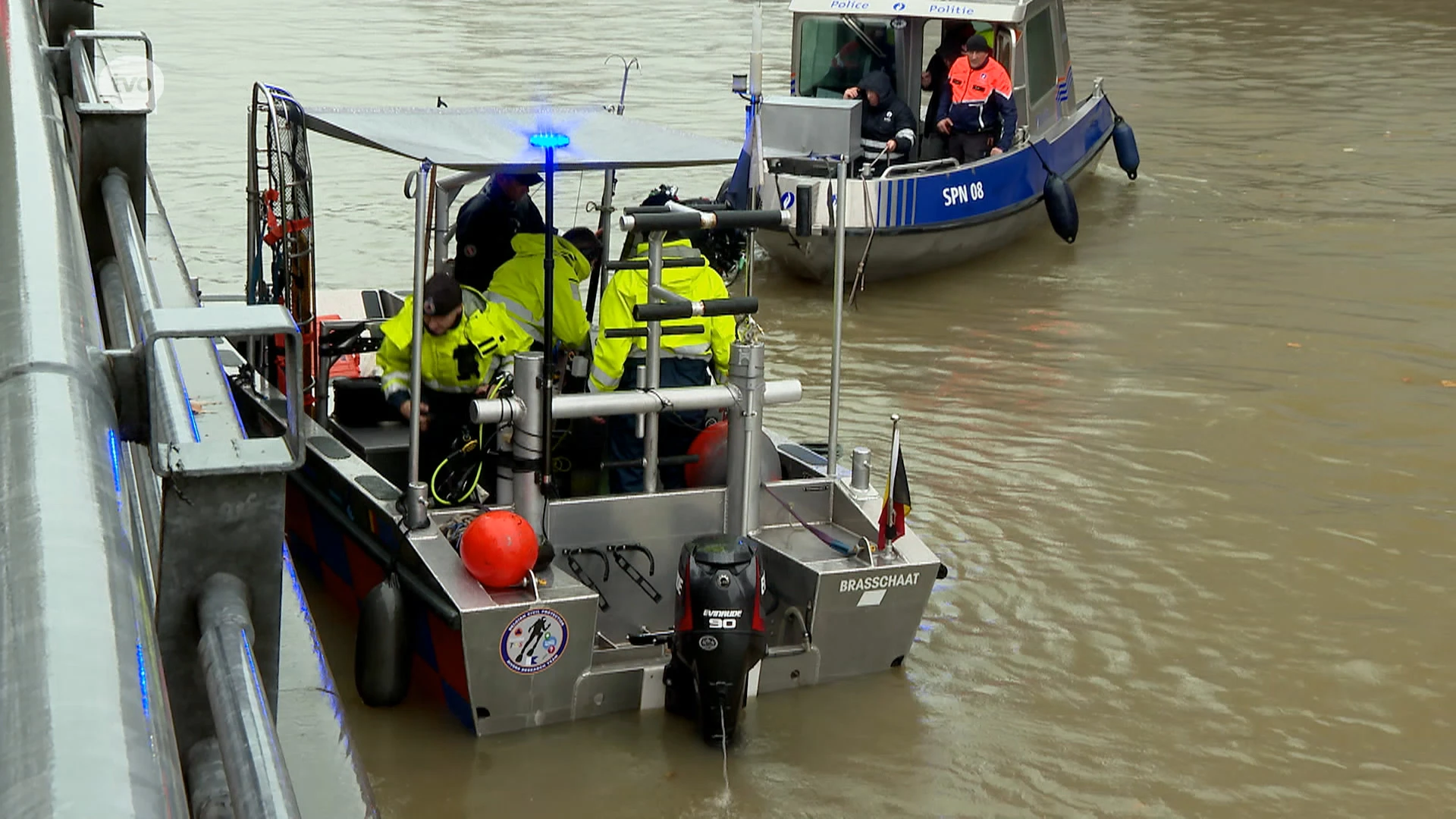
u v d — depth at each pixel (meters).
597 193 32.78
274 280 16.06
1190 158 39.38
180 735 4.41
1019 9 30.61
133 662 2.65
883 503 14.06
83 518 3.00
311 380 15.91
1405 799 12.70
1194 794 12.73
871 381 23.59
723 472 14.59
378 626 13.21
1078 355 24.94
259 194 15.82
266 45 52.34
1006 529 17.97
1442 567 17.05
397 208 31.56
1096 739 13.55
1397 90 48.03
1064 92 34.59
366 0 65.88
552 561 13.52
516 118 14.87
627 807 12.31
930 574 14.09
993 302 28.16
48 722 2.38
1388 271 29.80
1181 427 21.52
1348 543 17.66
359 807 5.24
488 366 14.55
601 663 13.45
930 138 31.62
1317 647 15.27
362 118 14.43
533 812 12.20
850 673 14.42
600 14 62.91
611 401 13.28
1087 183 36.94
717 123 41.06
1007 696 14.27
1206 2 68.62
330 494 14.85
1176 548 17.50
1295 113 44.72
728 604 12.55
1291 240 32.06
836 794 12.61
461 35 56.03
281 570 4.42
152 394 4.16
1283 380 23.55
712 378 15.17
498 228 16.50
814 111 28.52
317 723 5.73
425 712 13.59
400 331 14.48
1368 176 37.44
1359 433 21.28
